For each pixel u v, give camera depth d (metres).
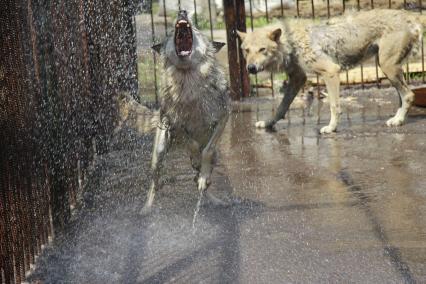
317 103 12.01
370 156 8.16
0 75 4.36
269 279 4.70
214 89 6.09
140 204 6.59
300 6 17.98
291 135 9.64
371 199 6.47
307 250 5.21
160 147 6.21
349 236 5.49
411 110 10.96
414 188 6.73
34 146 5.19
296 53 9.92
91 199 6.83
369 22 10.09
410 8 16.58
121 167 7.84
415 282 4.57
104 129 8.19
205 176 6.15
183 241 5.53
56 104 5.91
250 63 9.73
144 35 13.80
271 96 12.82
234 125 10.48
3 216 4.33
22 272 4.79
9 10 4.59
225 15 12.47
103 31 8.10
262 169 7.83
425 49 13.51
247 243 5.41
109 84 8.26
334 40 9.99
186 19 5.87
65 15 6.36
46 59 5.67
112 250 5.39
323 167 7.78
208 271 4.88
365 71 13.12
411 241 5.32
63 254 5.33
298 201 6.53
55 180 5.84
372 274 4.72
